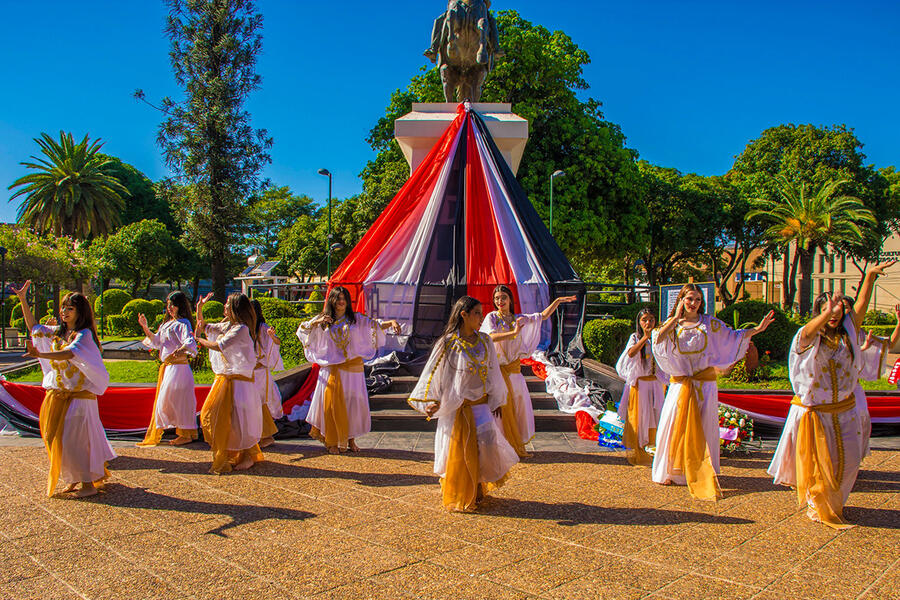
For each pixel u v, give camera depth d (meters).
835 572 3.62
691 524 4.45
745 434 6.74
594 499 5.04
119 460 6.40
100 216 36.34
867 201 33.88
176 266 43.84
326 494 5.19
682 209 33.16
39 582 3.52
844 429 4.57
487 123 11.93
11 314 26.92
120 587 3.45
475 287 10.00
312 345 6.67
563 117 23.70
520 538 4.17
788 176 35.28
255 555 3.89
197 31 25.70
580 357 9.57
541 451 6.77
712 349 5.29
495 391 4.84
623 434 6.37
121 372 12.91
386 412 7.88
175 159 25.64
